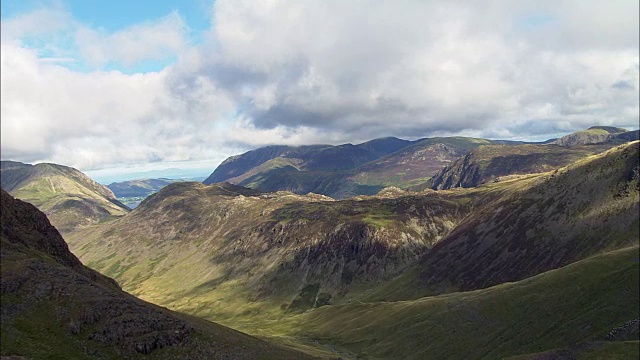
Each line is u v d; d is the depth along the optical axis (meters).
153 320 90.88
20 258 99.69
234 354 92.25
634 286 118.06
